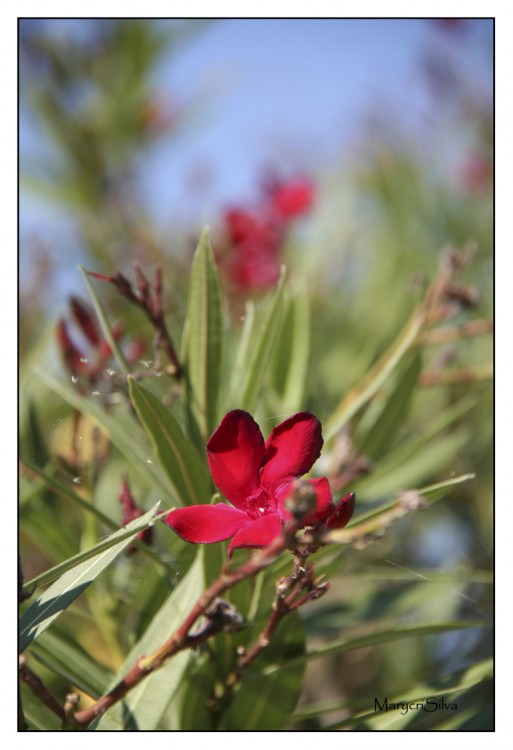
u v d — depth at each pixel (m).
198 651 0.56
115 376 0.62
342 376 0.85
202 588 0.54
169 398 0.59
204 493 0.56
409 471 0.69
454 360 0.84
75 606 0.65
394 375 0.69
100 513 0.57
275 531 0.48
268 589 0.56
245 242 0.83
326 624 0.68
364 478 0.67
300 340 0.69
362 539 0.45
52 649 0.58
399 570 0.65
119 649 0.62
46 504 0.64
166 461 0.55
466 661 0.73
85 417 0.62
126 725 0.52
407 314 0.92
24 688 0.57
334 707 0.57
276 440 0.50
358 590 0.70
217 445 0.49
